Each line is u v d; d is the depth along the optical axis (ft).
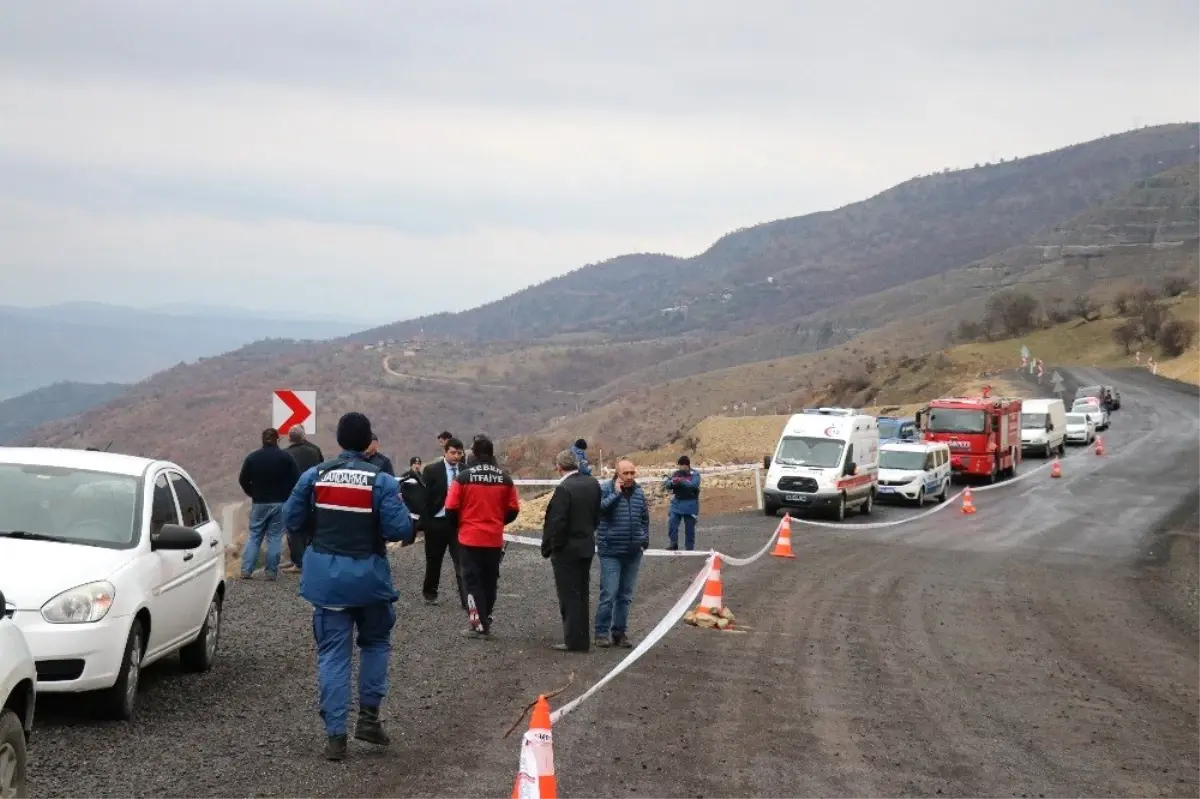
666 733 29.68
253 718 29.58
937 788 25.96
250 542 55.06
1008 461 150.51
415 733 28.58
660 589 57.16
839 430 107.65
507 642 41.93
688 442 234.79
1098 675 41.37
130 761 24.94
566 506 40.55
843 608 54.19
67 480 31.24
